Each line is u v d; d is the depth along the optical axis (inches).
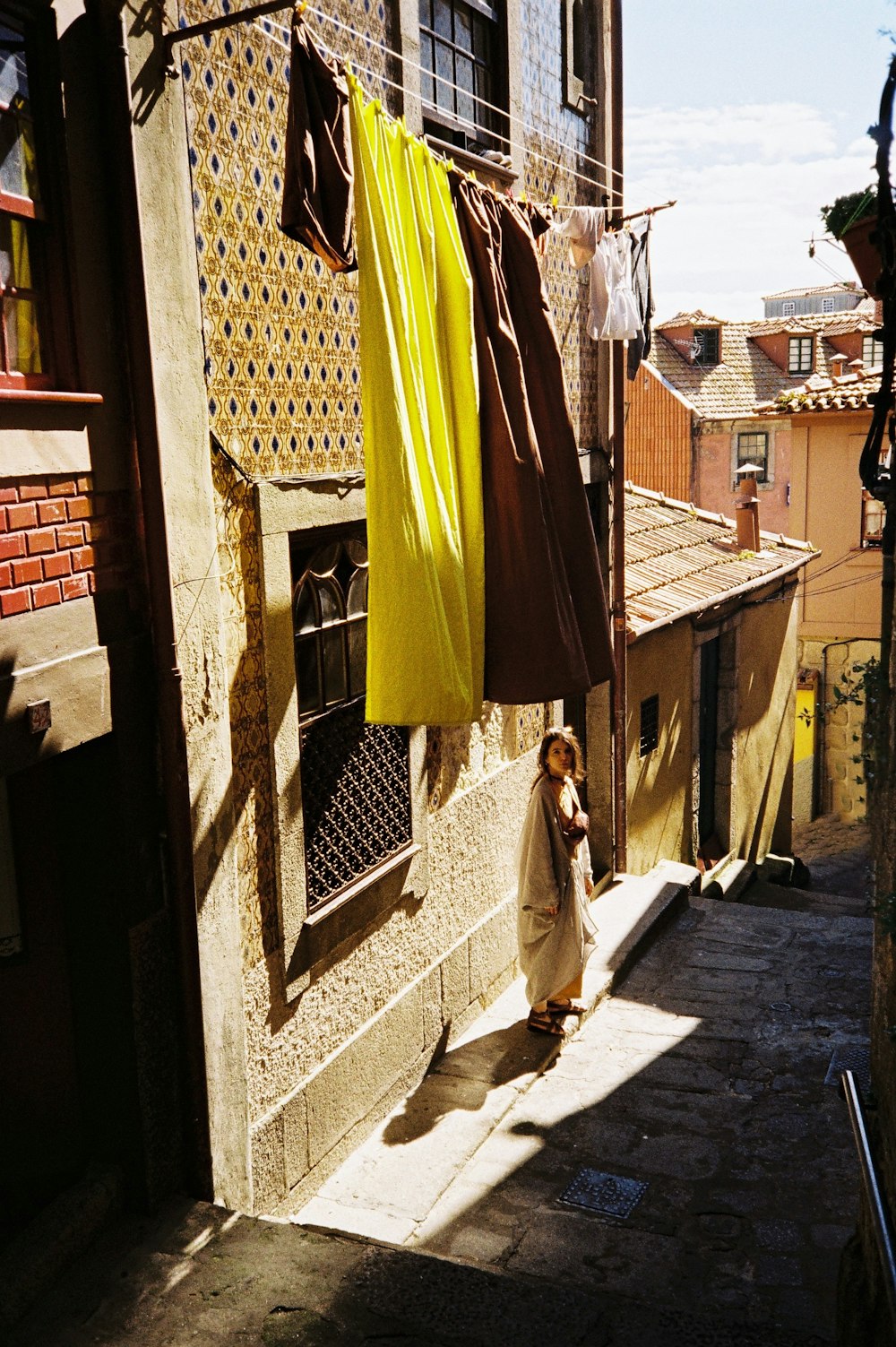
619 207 349.7
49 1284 162.4
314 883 223.6
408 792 257.6
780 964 340.8
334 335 223.5
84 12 155.5
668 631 445.7
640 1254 205.9
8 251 147.9
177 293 173.9
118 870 167.2
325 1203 221.0
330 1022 228.5
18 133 147.6
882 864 145.9
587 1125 251.3
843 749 775.1
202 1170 184.5
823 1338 160.7
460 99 278.2
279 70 202.4
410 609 198.1
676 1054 284.4
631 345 348.5
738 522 543.5
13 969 171.9
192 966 179.0
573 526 248.2
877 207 140.7
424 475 205.5
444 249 216.1
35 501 149.1
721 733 523.5
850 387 745.6
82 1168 179.6
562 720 352.2
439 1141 242.7
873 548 745.6
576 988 292.7
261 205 198.7
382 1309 161.5
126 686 166.9
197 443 180.1
